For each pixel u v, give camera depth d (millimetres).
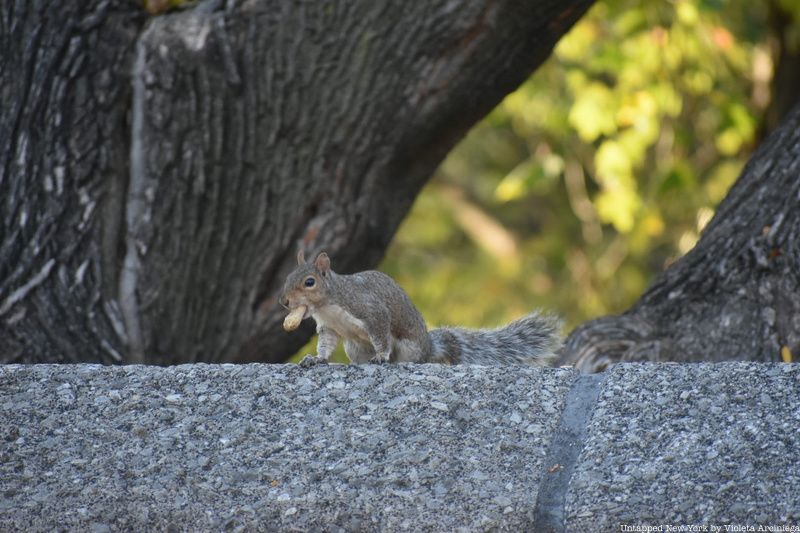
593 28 18453
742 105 17438
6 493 6426
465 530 6129
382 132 10828
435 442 6613
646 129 18172
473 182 26859
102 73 10531
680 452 6324
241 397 7027
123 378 7215
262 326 11078
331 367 7258
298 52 10539
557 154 21703
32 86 10438
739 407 6609
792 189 9578
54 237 10344
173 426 6820
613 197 18859
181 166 10586
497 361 9008
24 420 6883
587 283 23172
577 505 6102
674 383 6855
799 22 16734
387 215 11445
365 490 6336
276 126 10648
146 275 10617
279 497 6328
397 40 10500
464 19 10398
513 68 10797
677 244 21766
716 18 17125
